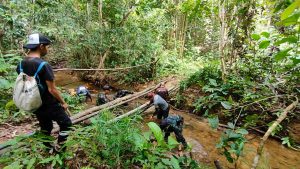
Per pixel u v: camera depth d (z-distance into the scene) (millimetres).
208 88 6723
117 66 10469
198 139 5223
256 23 6980
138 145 3203
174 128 4590
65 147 3260
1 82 4996
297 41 1972
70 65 11289
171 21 11805
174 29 12031
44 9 8477
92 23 10102
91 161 3170
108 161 3203
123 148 3332
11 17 7078
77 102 6652
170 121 4672
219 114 6324
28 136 3100
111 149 3264
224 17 6676
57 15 9062
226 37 6867
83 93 7109
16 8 7492
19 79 2855
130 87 9648
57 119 3150
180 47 11922
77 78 10836
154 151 3377
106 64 10508
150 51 10016
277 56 2004
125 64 10047
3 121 4602
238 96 6402
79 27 9688
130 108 6977
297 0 1160
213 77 7371
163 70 10141
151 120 6172
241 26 6430
